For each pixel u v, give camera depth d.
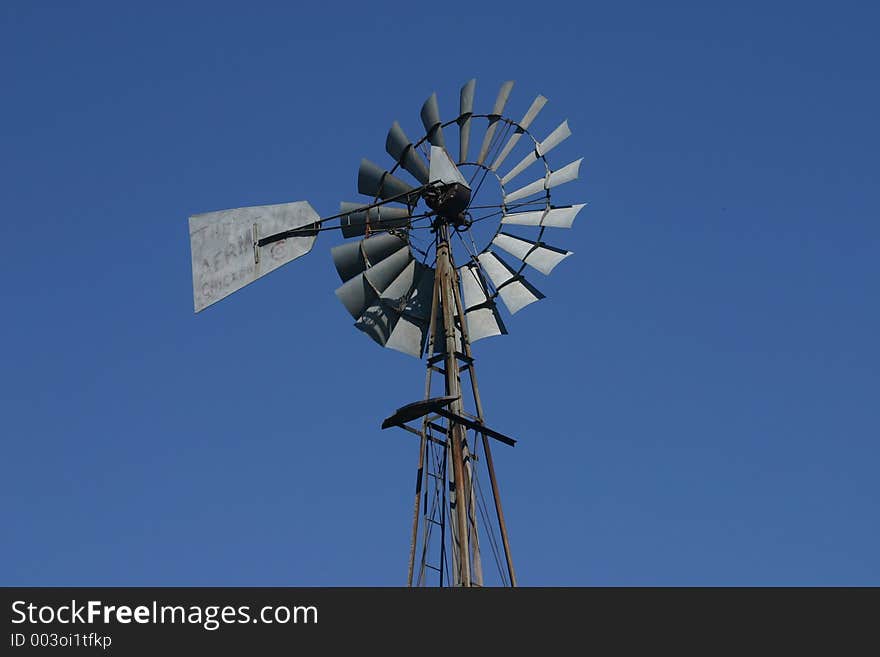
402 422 17.62
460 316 19.16
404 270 19.72
